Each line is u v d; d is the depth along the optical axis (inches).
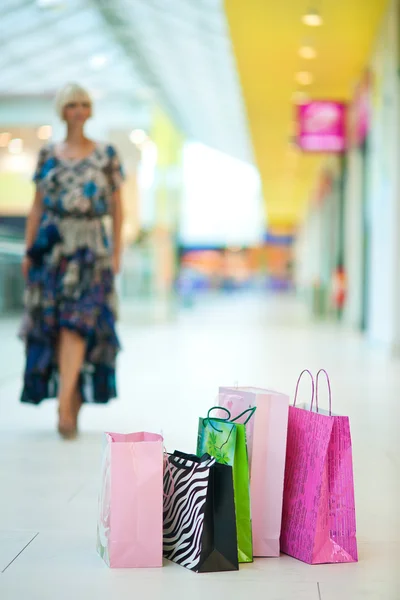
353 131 1238.9
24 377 350.3
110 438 191.6
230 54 1117.7
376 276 941.8
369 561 194.1
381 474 289.4
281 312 1882.4
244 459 190.1
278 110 1424.7
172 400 473.1
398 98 831.7
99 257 345.4
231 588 173.6
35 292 346.0
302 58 1074.7
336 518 194.7
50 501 246.7
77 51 1040.8
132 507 188.2
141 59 1106.1
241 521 192.1
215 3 876.6
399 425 394.9
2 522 224.1
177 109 1466.5
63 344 346.9
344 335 1109.7
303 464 196.7
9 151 1048.8
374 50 1007.6
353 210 1243.8
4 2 868.0
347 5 858.8
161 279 1419.8
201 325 1328.7
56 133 1056.8
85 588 172.9
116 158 352.2
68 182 342.3
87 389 357.1
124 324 1162.0
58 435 357.7
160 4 903.7
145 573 183.5
